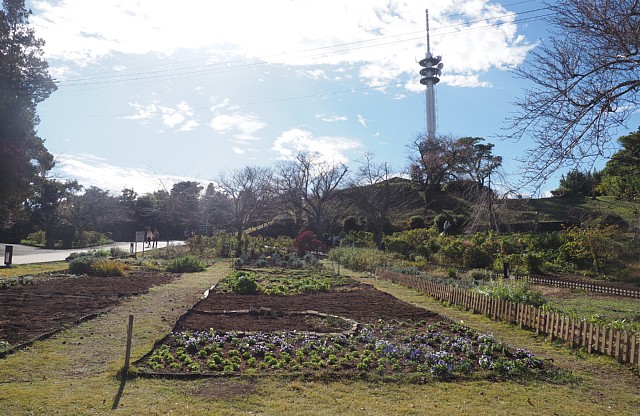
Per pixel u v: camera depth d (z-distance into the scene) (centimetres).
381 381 743
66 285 1734
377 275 2494
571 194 5678
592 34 927
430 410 631
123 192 8156
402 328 1150
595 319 1089
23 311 1192
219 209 6106
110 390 667
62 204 6359
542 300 1315
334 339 994
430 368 803
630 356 852
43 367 765
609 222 3281
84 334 982
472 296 1438
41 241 5103
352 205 5672
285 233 6003
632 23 866
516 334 1127
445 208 5925
